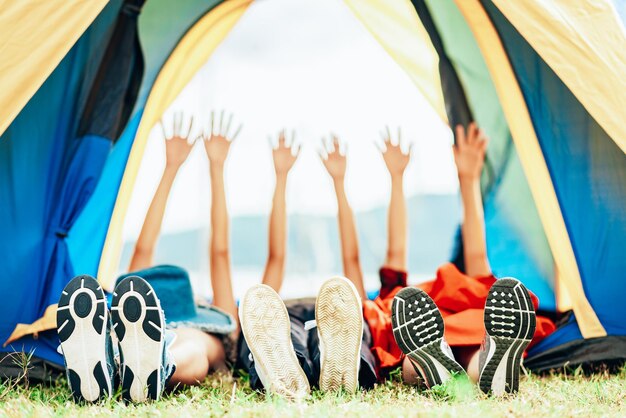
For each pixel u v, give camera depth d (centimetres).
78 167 295
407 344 219
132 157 347
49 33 240
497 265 355
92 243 335
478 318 261
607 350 278
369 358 241
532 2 260
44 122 285
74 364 204
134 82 322
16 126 280
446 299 280
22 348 257
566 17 264
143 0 311
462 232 360
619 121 257
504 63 301
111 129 303
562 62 260
